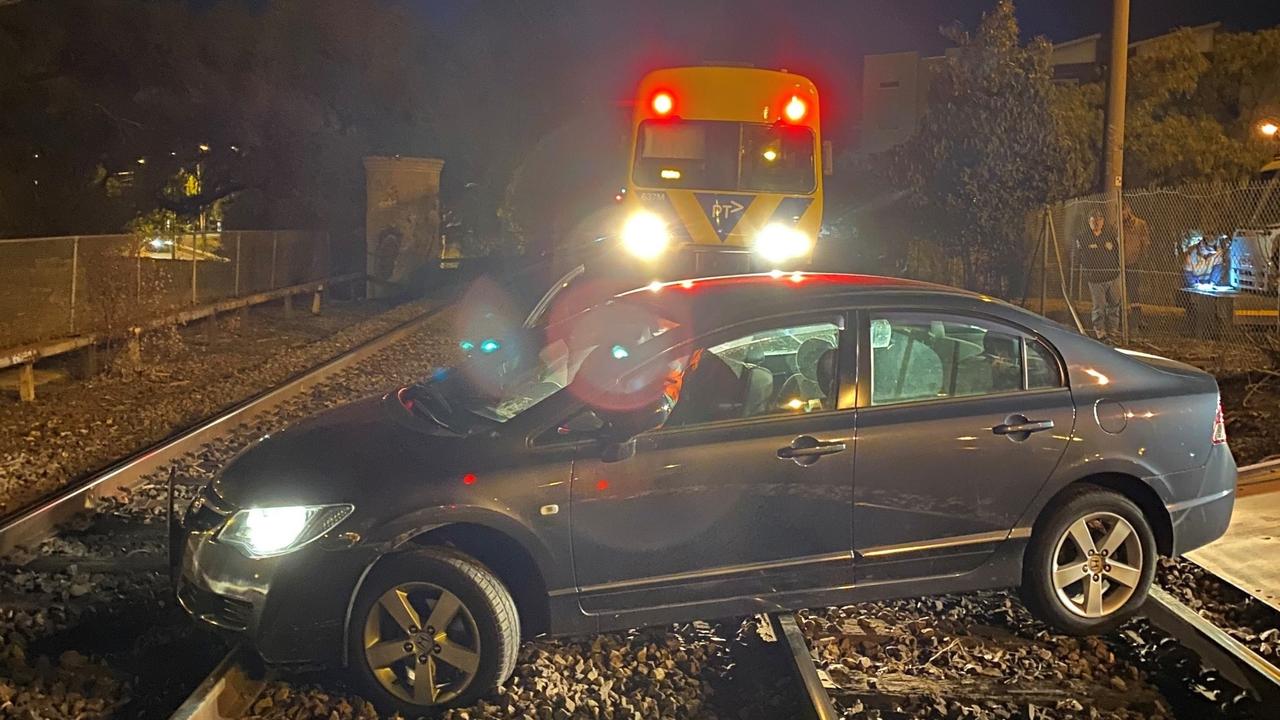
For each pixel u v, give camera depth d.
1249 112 29.38
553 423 5.45
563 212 28.20
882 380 5.78
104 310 14.93
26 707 5.17
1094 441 5.84
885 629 6.10
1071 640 5.89
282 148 26.19
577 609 5.46
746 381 5.68
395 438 5.61
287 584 5.21
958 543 5.75
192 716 4.77
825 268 18.08
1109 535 5.89
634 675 5.60
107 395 13.66
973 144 19.73
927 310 5.86
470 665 5.23
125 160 22.95
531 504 5.32
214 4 23.69
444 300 25.86
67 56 20.69
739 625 6.19
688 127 15.36
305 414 11.92
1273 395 11.99
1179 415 6.02
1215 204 19.05
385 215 27.48
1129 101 29.45
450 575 5.20
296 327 21.12
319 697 5.36
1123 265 16.03
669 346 5.61
